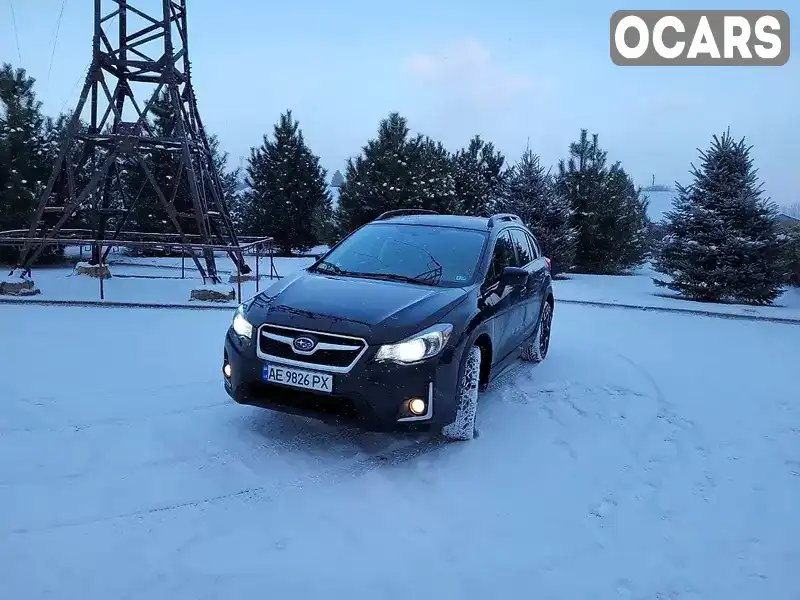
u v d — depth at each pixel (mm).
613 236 20781
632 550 3295
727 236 14039
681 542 3400
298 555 3057
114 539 3100
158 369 5969
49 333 7258
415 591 2836
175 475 3807
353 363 3904
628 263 21891
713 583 3035
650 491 3990
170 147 12547
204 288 10086
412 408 3996
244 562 2971
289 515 3430
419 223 6016
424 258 5352
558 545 3299
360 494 3705
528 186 18188
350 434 4582
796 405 5898
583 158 21375
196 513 3391
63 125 16203
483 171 28109
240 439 4379
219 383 5605
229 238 14492
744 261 14086
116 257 18812
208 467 3938
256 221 24250
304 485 3775
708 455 4625
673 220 15117
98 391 5242
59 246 15484
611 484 4059
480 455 4371
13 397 4988
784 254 15070
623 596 2895
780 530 3574
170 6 11867
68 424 4504
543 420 5191
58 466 3844
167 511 3395
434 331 4133
